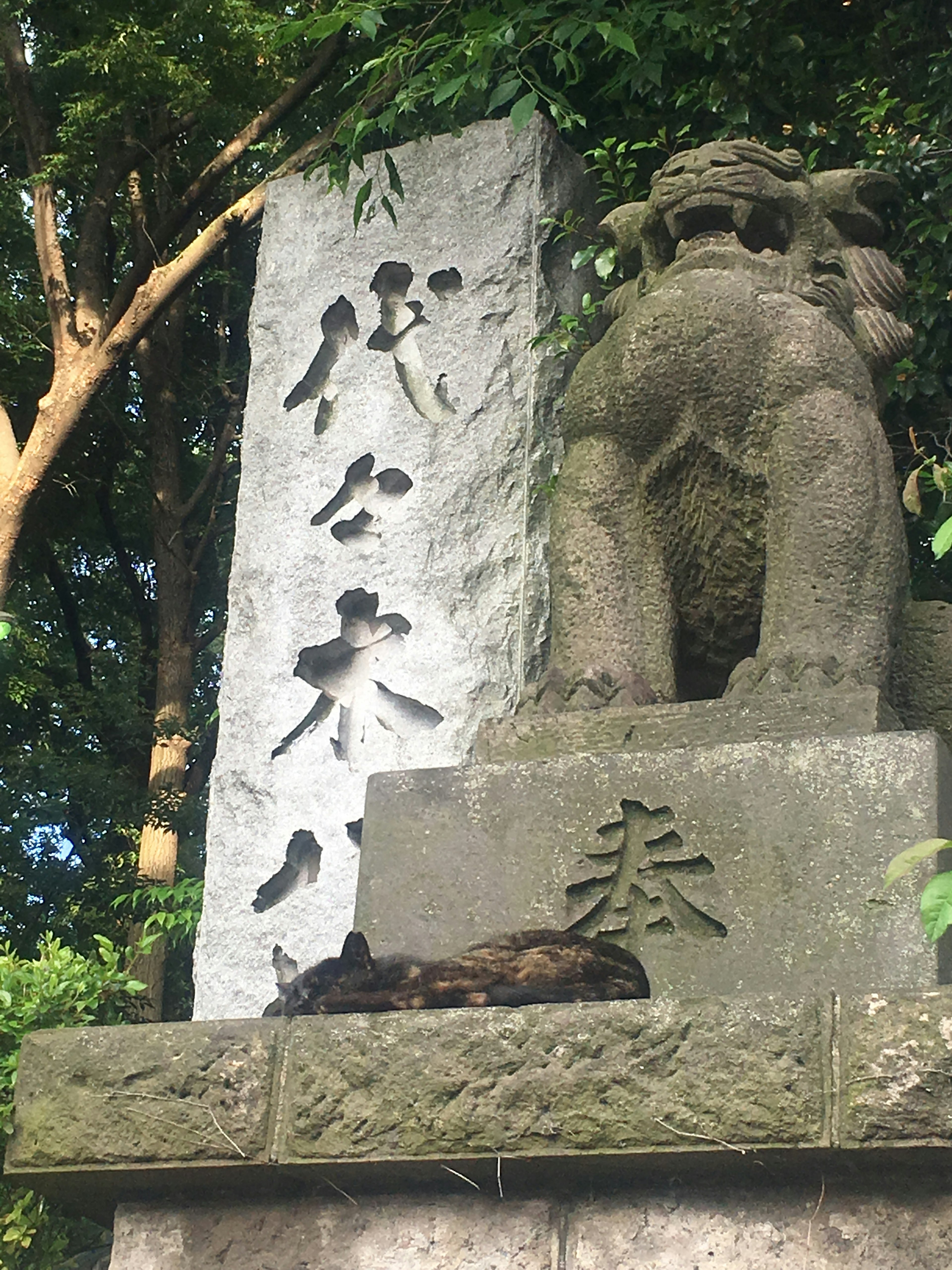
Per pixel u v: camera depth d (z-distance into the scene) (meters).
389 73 6.33
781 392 4.32
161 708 12.92
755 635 4.48
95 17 10.07
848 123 6.92
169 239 10.27
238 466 14.08
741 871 3.68
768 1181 3.04
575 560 4.45
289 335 6.11
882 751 3.66
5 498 9.81
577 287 6.06
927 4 6.95
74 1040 3.37
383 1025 3.20
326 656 5.70
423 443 5.82
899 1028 2.92
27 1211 5.32
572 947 3.42
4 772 12.55
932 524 6.56
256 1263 3.25
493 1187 3.17
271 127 9.97
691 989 3.62
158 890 8.84
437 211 6.07
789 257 4.58
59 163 10.23
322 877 5.45
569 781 3.89
